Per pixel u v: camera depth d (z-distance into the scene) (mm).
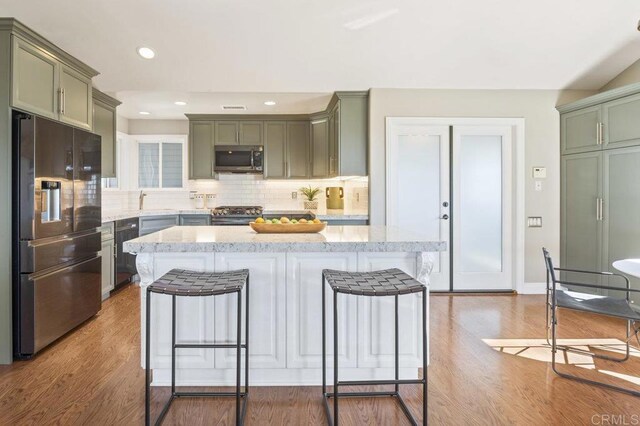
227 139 5520
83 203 3043
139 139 5766
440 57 3529
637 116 3256
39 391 2107
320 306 2148
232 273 1967
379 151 4102
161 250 1927
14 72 2432
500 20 3082
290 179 5613
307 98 4602
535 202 4172
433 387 2174
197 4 2814
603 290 3588
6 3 2660
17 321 2482
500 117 4137
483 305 3773
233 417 1884
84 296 3113
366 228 2748
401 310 2166
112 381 2223
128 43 3176
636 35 3271
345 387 2174
